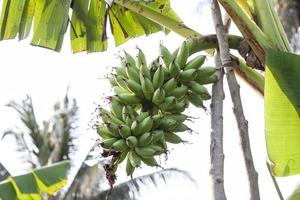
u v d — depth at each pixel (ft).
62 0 12.42
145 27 12.84
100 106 9.80
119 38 12.90
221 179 8.54
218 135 8.85
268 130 9.57
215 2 9.68
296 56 9.32
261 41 10.22
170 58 9.89
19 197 9.32
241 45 10.32
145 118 9.59
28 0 12.64
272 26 10.35
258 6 10.44
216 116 9.04
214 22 9.60
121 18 12.78
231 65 9.32
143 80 9.64
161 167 9.66
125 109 9.68
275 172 9.65
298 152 9.59
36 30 12.48
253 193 8.67
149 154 9.51
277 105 9.50
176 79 9.75
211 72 9.64
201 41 9.96
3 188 9.32
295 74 9.38
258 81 10.42
